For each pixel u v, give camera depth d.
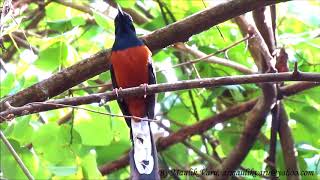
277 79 5.68
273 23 7.69
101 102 5.75
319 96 8.27
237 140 9.23
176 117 9.56
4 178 7.42
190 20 6.41
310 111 8.40
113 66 6.90
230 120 9.38
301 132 8.62
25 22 9.51
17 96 6.43
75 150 7.80
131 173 6.28
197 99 9.58
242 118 9.38
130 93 5.81
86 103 5.76
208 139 9.83
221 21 6.36
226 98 9.34
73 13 9.46
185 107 9.52
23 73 8.11
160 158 9.52
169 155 9.80
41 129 7.68
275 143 8.46
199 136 10.13
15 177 7.42
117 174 9.77
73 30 7.66
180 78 9.07
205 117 9.55
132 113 6.85
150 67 6.97
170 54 9.19
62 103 5.70
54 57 7.80
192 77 9.00
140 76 6.93
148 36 6.82
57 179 7.88
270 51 7.71
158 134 9.43
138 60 6.85
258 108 8.30
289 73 5.68
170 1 8.72
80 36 9.15
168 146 9.18
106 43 9.55
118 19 7.25
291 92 8.09
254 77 5.69
